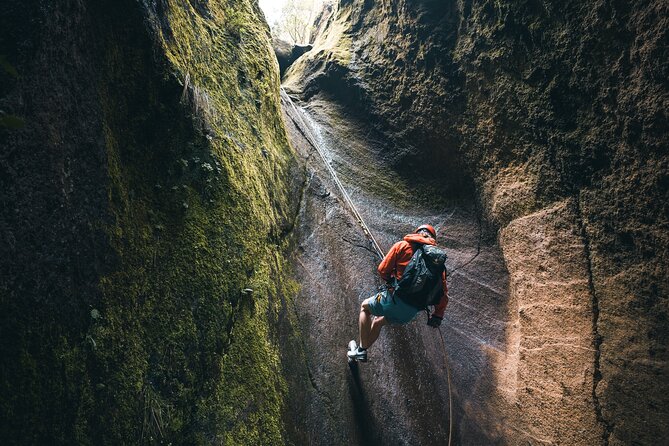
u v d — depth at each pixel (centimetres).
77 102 260
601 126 485
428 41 717
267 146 545
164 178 340
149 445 264
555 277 525
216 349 329
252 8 673
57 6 239
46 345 222
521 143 593
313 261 549
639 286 443
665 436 396
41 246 224
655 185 429
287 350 423
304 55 988
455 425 493
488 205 644
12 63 213
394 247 423
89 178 265
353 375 474
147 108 325
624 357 439
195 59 414
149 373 278
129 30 304
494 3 604
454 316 587
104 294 262
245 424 329
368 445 433
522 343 533
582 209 510
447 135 697
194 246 340
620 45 451
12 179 211
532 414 486
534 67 556
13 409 204
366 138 789
